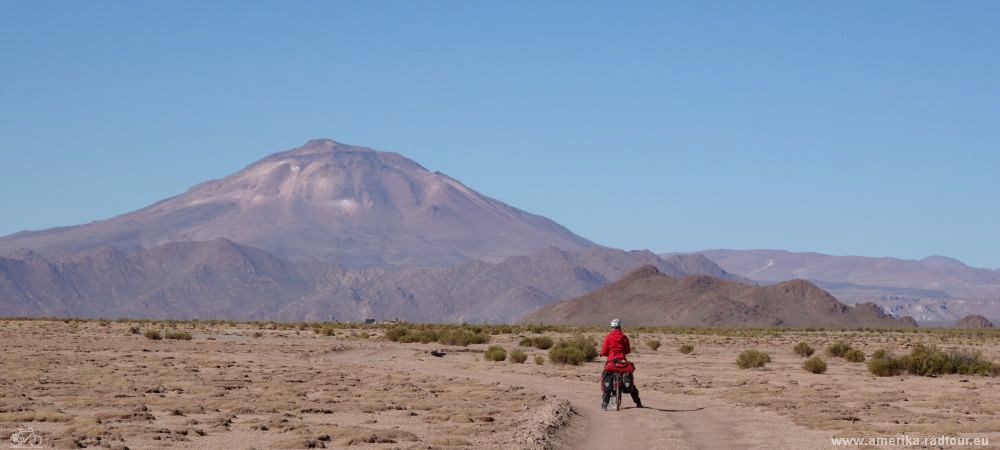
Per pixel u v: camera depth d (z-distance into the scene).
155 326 139.50
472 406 35.09
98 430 26.88
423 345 90.69
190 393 38.72
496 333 134.75
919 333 179.62
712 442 26.78
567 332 148.50
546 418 30.08
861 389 43.38
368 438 26.02
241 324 163.88
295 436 26.81
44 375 45.41
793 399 38.00
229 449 24.75
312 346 80.75
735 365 64.44
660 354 80.81
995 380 49.97
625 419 31.73
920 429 29.23
